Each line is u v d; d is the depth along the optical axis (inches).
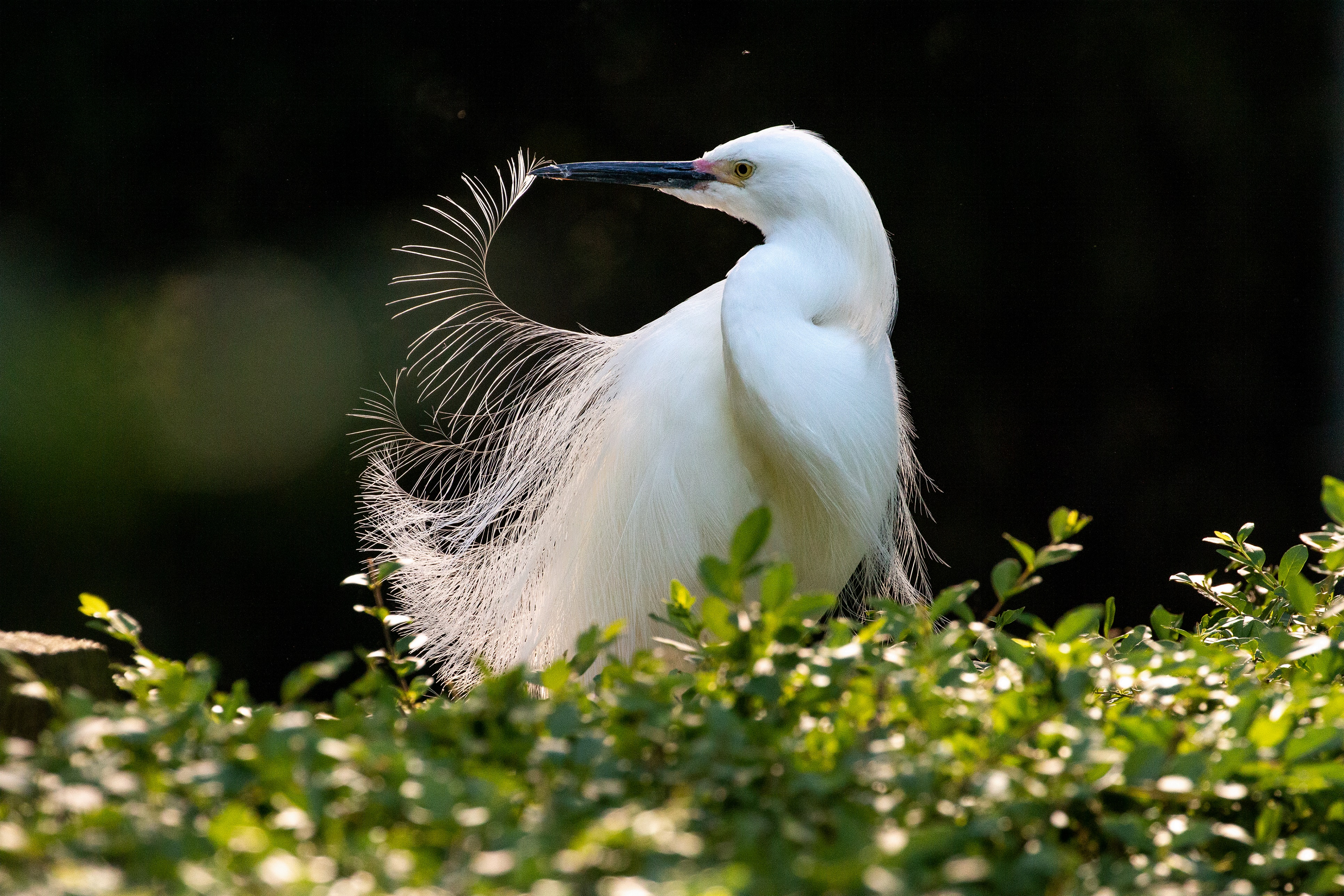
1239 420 566.6
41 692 111.7
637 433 204.8
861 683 119.2
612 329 539.2
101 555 556.1
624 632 204.5
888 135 549.0
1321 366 560.1
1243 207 555.5
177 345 565.9
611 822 92.7
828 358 197.6
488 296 377.7
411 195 555.5
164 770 109.3
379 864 91.9
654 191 539.5
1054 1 531.5
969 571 555.2
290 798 102.2
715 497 201.3
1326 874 106.8
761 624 119.5
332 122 551.5
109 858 98.0
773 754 106.7
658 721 109.7
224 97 546.9
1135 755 105.5
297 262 559.2
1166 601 561.0
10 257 558.3
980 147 548.1
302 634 542.0
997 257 554.3
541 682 127.7
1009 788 105.5
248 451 554.3
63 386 561.9
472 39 546.9
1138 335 562.3
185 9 531.8
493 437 222.4
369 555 434.9
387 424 368.5
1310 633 158.6
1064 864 103.9
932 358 556.4
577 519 210.1
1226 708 127.0
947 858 99.5
